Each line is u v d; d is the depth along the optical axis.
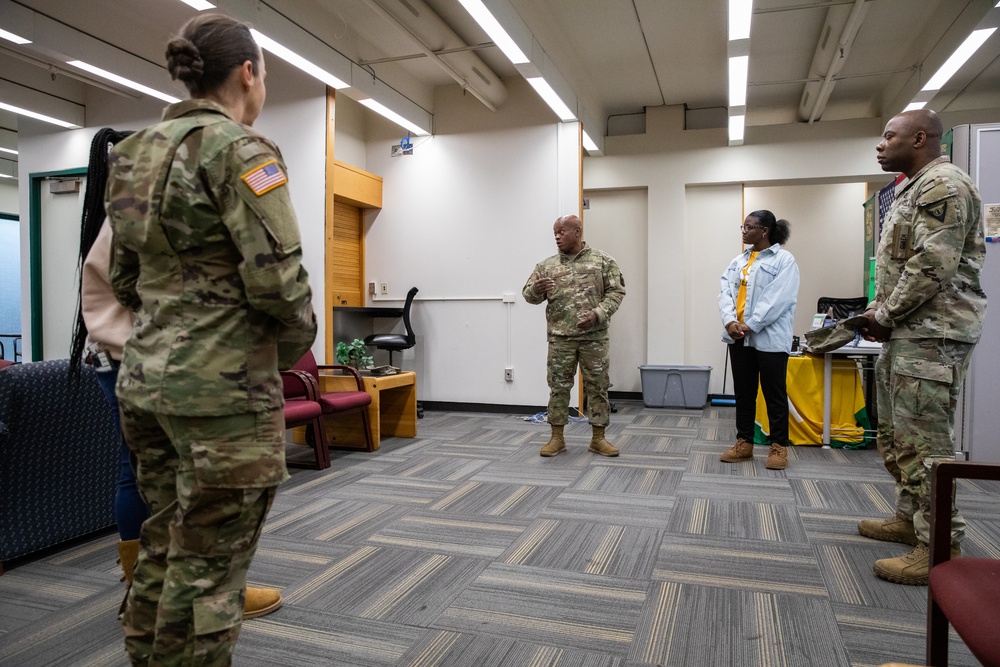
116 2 4.27
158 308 1.08
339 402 3.87
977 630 0.94
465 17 4.64
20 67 5.03
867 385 4.67
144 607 1.19
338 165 5.48
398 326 6.10
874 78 5.99
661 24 4.94
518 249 5.78
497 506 2.98
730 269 3.86
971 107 6.65
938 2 4.55
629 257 7.06
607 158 6.96
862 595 1.98
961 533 1.97
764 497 3.10
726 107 6.87
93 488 2.53
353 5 4.39
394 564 2.27
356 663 1.61
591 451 4.16
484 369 5.90
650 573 2.17
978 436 3.56
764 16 4.78
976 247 2.02
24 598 2.01
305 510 2.94
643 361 7.01
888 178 6.52
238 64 1.20
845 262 7.59
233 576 1.10
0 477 2.22
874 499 3.05
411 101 5.64
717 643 1.69
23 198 5.77
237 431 1.07
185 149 1.07
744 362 3.78
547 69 4.72
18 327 9.38
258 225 1.04
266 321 1.12
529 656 1.64
